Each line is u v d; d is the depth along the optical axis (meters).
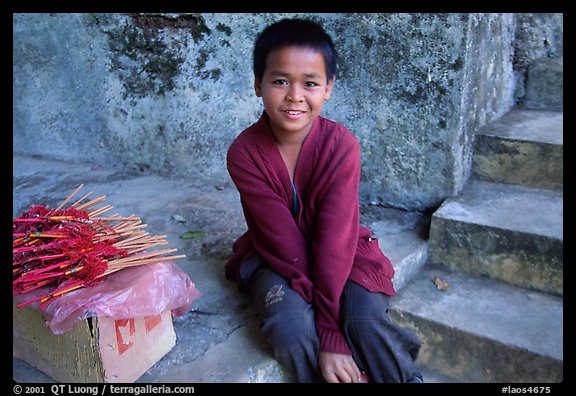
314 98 1.56
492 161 2.51
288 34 1.53
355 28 2.36
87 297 1.44
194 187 2.89
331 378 1.58
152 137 3.02
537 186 2.44
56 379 1.63
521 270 2.08
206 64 2.76
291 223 1.70
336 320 1.61
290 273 1.66
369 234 1.90
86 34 2.99
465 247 2.17
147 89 2.94
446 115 2.27
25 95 3.34
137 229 1.85
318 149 1.69
